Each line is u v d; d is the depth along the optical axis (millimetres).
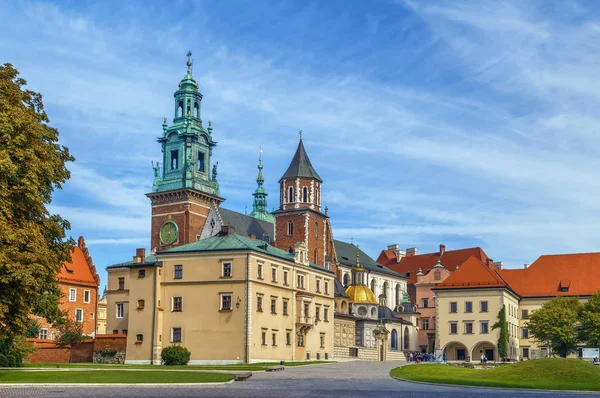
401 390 54281
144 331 100625
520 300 156625
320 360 113688
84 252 146000
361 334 150375
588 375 64938
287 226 156000
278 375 70625
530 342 153875
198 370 75562
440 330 141375
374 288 179000
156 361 99375
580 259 160125
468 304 140250
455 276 143125
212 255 100750
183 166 159125
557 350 133500
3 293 56781
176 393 49219
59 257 65688
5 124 58719
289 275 110625
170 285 101688
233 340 98000
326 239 163750
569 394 52625
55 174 64562
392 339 160250
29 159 59969
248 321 97875
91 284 141250
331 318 124750
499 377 66438
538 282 158375
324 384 59438
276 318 105625
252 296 99000
